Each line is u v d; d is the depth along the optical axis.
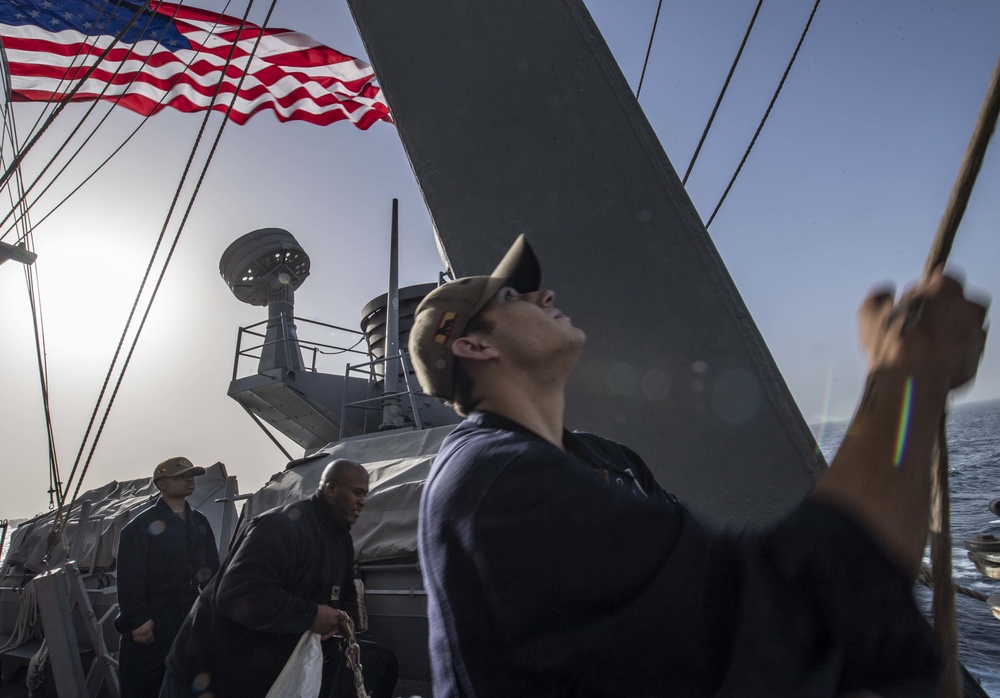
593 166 1.51
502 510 0.67
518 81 1.62
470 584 0.68
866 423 0.53
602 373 1.40
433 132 1.68
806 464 1.21
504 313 0.95
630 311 1.41
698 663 0.54
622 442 1.36
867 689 0.52
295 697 2.70
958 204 0.57
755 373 1.29
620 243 1.45
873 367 0.56
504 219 1.57
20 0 6.93
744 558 0.54
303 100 9.15
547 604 0.61
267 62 8.82
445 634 0.71
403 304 10.14
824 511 0.52
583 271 1.47
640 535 0.60
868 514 0.50
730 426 1.28
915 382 0.52
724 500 1.26
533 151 1.57
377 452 5.71
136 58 7.52
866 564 0.48
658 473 1.32
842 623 0.48
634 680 0.56
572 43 1.59
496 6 1.69
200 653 2.77
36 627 6.74
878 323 0.59
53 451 3.72
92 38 7.15
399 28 1.78
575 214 1.50
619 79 1.54
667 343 1.37
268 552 2.84
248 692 2.73
